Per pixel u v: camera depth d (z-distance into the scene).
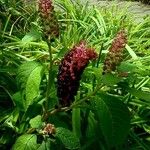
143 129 0.72
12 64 0.78
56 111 0.55
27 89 0.51
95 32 1.00
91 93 0.52
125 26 1.06
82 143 0.62
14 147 0.52
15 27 1.02
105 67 0.49
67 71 0.50
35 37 0.51
